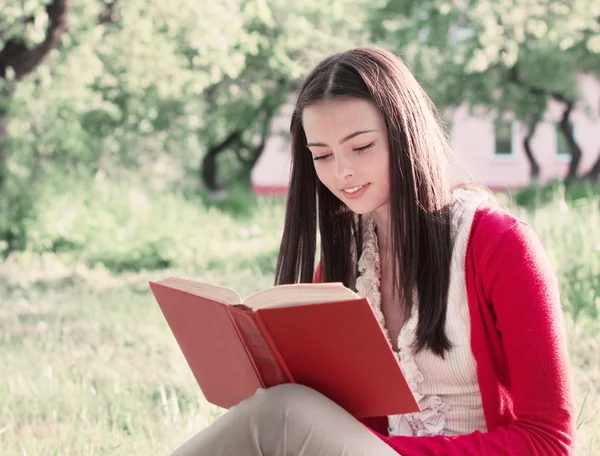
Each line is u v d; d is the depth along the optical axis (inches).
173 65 490.9
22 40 407.8
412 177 73.6
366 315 61.6
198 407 145.8
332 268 86.1
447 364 74.1
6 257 406.9
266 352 66.3
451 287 73.1
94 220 431.8
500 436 67.2
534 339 67.7
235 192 785.6
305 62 460.8
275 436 63.4
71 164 518.9
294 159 84.9
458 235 73.1
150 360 187.9
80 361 191.0
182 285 73.7
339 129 73.1
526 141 852.6
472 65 455.8
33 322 247.0
